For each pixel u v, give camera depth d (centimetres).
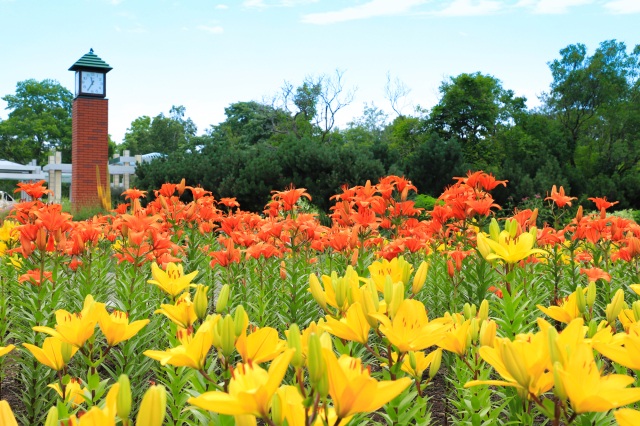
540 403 125
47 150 7800
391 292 161
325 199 2077
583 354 112
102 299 473
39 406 361
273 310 481
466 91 4556
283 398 112
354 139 5641
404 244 478
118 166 3134
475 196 438
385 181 564
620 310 191
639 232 468
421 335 152
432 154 2995
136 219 427
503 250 237
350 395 104
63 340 192
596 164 4609
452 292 468
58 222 407
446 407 326
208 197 635
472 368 229
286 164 2125
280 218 604
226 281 509
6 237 536
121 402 108
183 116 8256
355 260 395
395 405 196
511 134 4544
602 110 4700
